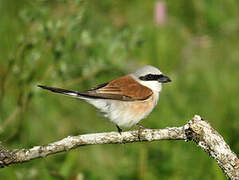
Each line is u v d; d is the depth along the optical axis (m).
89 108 13.09
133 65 14.97
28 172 10.58
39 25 12.26
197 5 17.80
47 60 12.82
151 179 10.88
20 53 12.11
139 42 12.23
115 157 11.61
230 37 17.31
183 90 13.98
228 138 11.82
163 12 14.86
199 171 10.77
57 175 10.60
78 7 12.13
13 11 14.89
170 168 10.86
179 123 12.49
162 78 10.86
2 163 8.07
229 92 13.98
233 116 12.75
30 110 12.70
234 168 7.89
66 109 13.02
